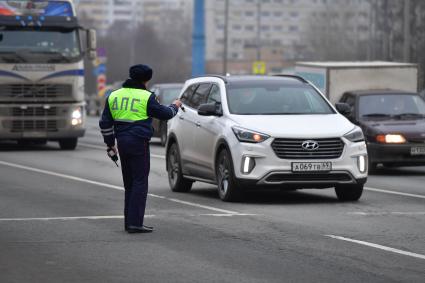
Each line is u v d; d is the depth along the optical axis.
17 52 63.62
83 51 65.06
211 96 36.72
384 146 45.91
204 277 20.02
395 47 96.31
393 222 28.38
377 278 19.92
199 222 28.28
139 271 20.67
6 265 21.39
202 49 111.44
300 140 33.03
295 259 22.06
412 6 90.69
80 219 29.16
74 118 64.94
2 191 38.16
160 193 37.72
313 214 30.33
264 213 30.55
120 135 26.42
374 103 48.88
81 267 21.12
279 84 36.41
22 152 63.25
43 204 33.41
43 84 64.19
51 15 64.06
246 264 21.45
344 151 33.28
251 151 33.03
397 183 41.91
